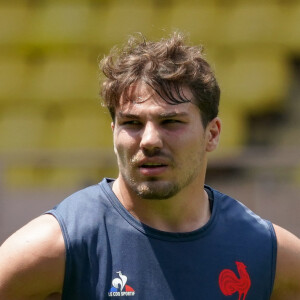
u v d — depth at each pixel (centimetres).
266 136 2555
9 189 1894
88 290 712
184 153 723
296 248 796
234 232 777
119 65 735
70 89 2645
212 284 741
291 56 2666
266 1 2727
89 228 731
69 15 2755
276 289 801
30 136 2578
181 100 719
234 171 1833
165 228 758
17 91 2678
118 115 729
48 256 705
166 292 725
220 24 2700
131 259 728
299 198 1794
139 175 717
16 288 704
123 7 2753
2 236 1888
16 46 2744
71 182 1909
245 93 2603
